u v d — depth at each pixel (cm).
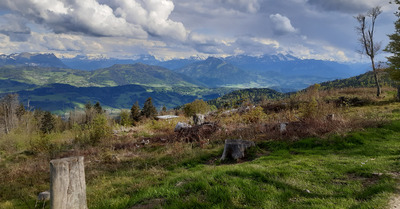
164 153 1166
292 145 1073
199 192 515
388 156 806
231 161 930
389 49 2530
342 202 455
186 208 447
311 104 1543
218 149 1118
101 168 998
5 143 1962
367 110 1867
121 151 1280
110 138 1664
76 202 439
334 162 763
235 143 953
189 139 1395
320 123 1253
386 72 2584
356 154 901
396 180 557
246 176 623
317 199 475
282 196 498
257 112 1709
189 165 930
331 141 1066
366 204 431
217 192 506
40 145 1586
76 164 443
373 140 1057
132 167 981
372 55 2655
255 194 504
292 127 1272
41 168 1083
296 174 645
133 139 1598
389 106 1991
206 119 2041
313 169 698
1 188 837
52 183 420
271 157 898
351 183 570
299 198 494
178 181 616
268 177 612
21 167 1109
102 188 714
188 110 2925
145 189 603
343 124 1224
